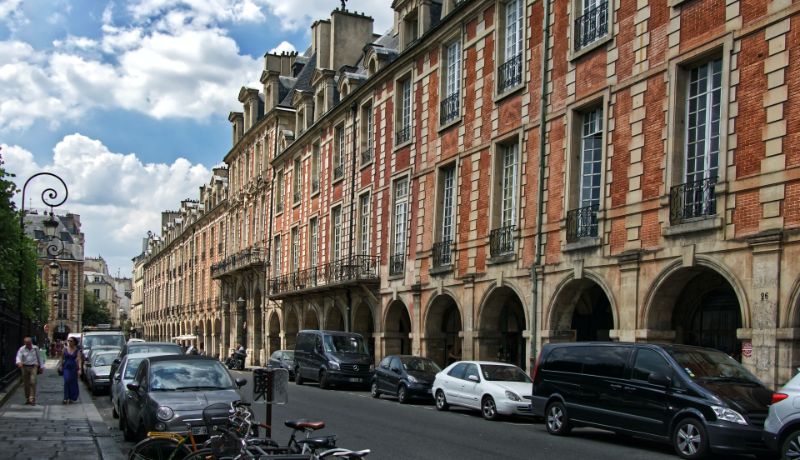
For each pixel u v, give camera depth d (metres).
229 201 61.38
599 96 18.70
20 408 18.58
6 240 31.67
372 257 31.80
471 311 23.77
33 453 11.49
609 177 18.17
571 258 19.22
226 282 59.59
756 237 14.09
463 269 24.59
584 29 19.61
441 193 26.77
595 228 18.78
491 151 23.36
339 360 27.11
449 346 27.31
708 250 15.20
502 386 17.33
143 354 17.98
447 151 26.19
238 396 12.28
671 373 12.28
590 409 13.73
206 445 8.11
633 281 17.08
